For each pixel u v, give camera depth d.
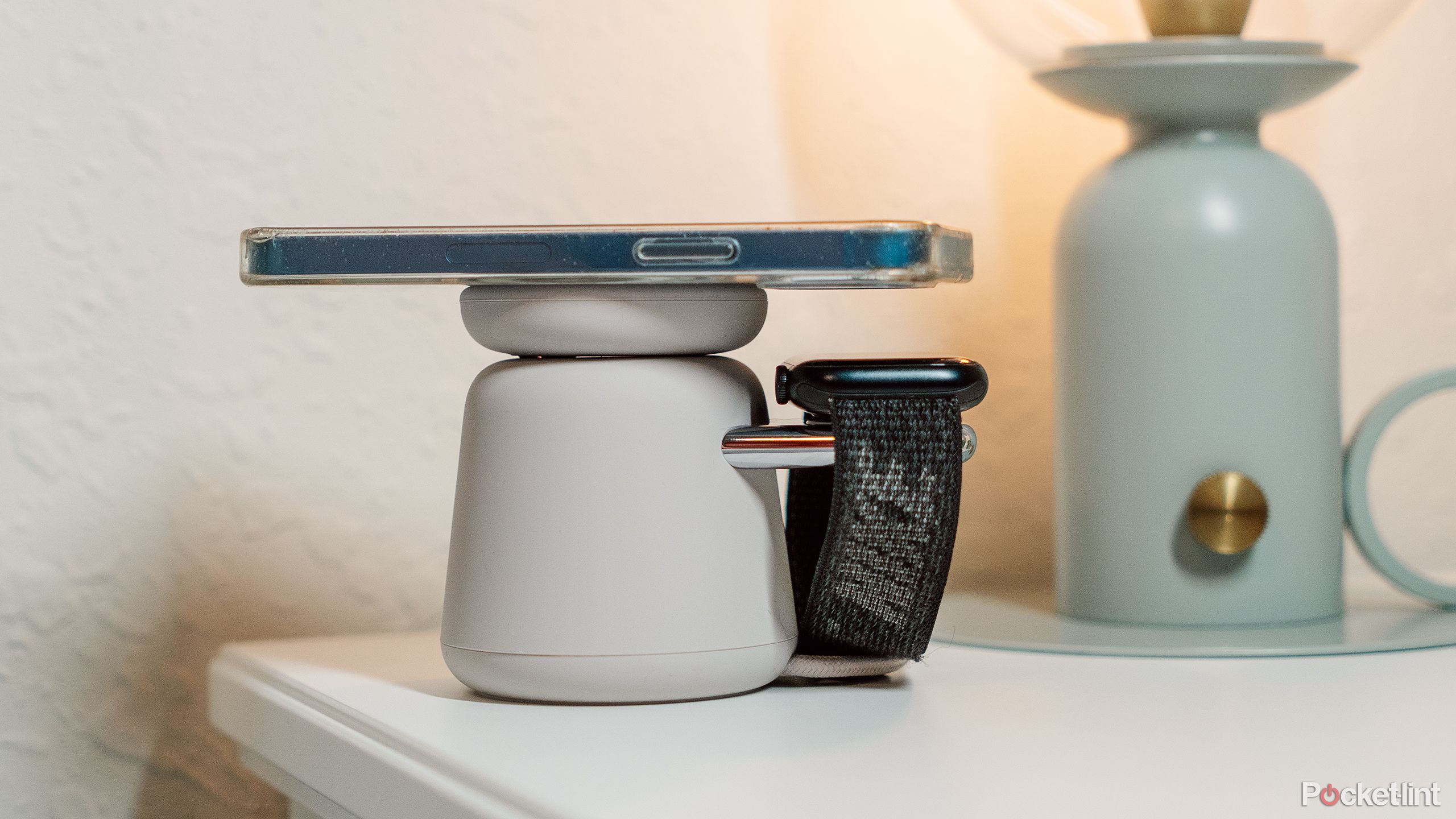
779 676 0.37
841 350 0.58
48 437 0.47
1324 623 0.45
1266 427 0.44
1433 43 0.66
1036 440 0.61
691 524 0.33
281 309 0.51
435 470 0.53
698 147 0.56
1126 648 0.41
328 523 0.51
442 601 0.53
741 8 0.57
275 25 0.50
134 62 0.48
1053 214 0.61
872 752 0.29
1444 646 0.42
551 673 0.33
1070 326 0.47
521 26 0.53
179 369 0.49
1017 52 0.49
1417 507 0.66
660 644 0.33
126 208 0.48
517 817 0.25
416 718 0.33
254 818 0.50
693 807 0.24
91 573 0.48
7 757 0.47
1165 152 0.46
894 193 0.59
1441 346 0.66
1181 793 0.25
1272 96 0.45
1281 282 0.44
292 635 0.51
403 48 0.52
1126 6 0.47
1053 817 0.24
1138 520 0.45
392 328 0.52
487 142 0.53
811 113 0.58
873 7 0.59
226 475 0.50
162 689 0.49
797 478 0.40
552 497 0.33
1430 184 0.66
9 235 0.47
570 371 0.34
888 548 0.34
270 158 0.50
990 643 0.43
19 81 0.47
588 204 0.55
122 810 0.48
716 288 0.34
